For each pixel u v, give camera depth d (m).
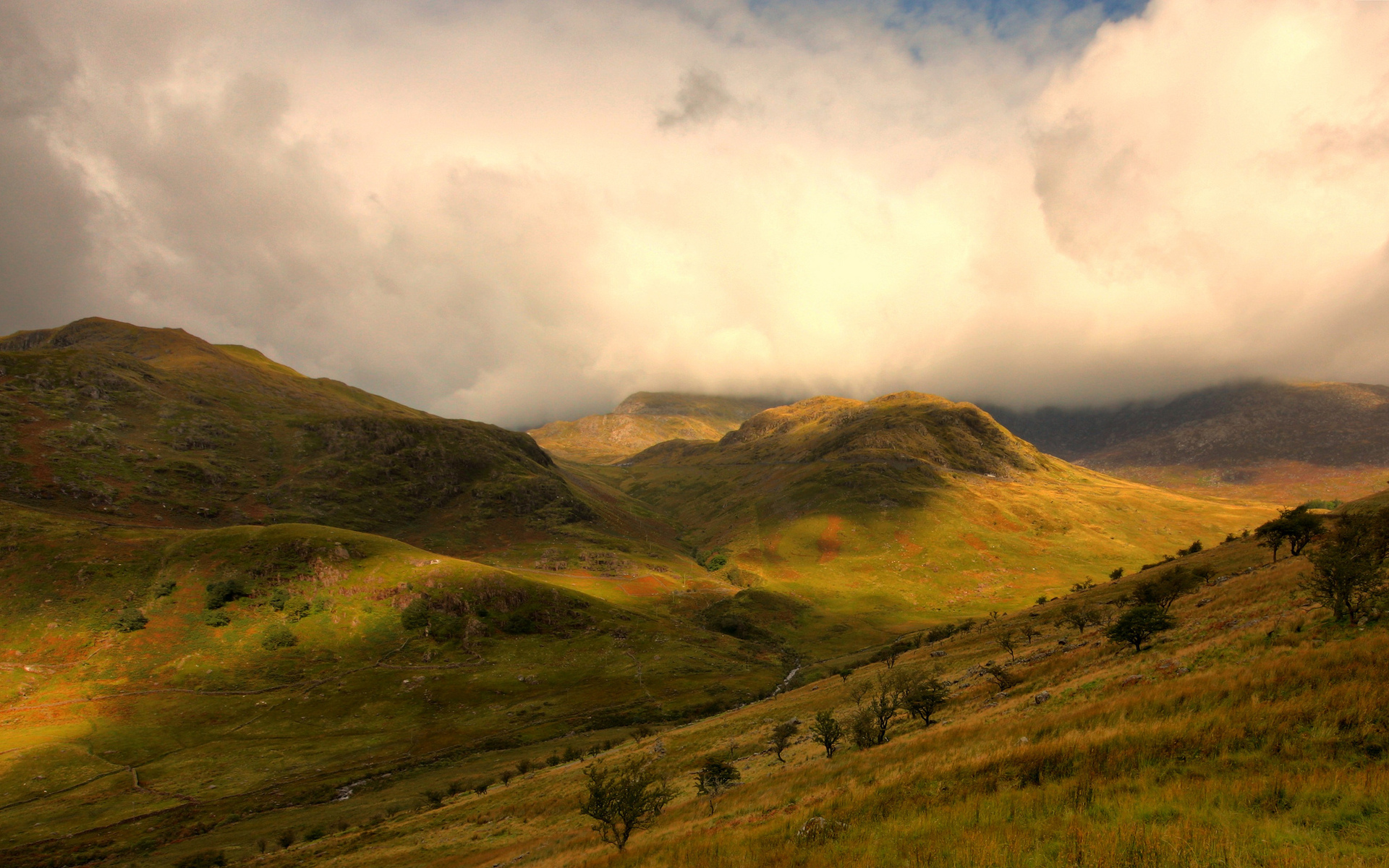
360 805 88.38
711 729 88.12
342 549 184.38
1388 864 11.80
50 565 152.75
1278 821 14.20
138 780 100.88
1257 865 12.81
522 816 59.12
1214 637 40.25
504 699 145.00
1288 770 16.67
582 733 125.62
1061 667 52.25
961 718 45.25
